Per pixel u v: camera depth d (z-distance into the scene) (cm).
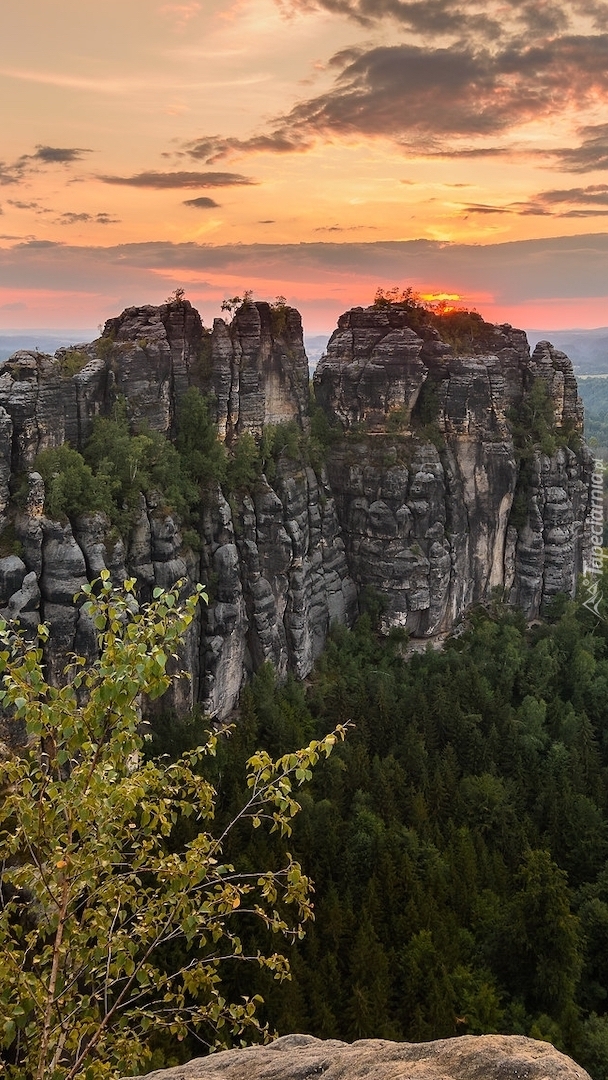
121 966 1791
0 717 6144
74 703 1745
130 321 9350
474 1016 5112
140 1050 1852
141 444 8288
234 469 9688
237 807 6688
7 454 7062
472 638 11825
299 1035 2064
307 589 10675
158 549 8200
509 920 5712
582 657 11088
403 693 10100
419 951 5500
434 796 7688
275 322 10862
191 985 1902
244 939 5600
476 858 6869
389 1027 4841
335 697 9181
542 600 13075
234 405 10056
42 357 7850
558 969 5384
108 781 1703
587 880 6988
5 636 1789
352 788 7731
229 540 9119
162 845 2050
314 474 11275
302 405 11388
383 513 11312
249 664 9681
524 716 9806
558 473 12800
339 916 5709
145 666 1680
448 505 11944
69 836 1717
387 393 11644
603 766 9225
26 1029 1767
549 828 7431
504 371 13338
